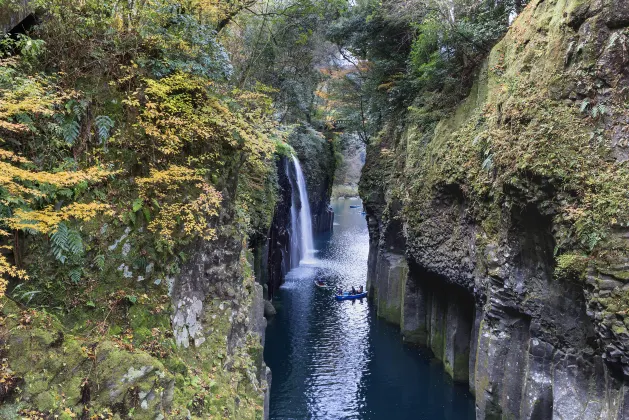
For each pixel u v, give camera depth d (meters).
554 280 10.68
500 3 17.02
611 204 8.59
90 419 5.47
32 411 5.04
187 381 7.36
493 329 12.72
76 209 5.84
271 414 14.79
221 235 9.41
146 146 7.45
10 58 6.02
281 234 30.58
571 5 10.09
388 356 19.47
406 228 20.19
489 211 12.84
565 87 10.01
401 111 22.80
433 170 16.84
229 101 9.16
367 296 27.92
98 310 6.65
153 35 7.62
